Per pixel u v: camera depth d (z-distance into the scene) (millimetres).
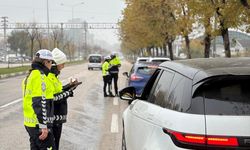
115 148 8758
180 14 27375
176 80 4414
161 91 4816
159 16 32625
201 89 3844
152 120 4406
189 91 3896
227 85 3857
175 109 3986
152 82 5750
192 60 4848
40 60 6078
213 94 3807
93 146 8969
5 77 37906
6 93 22156
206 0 18516
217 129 3514
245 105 3689
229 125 3518
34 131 5949
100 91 22859
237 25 18109
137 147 4852
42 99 5844
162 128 3988
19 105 16703
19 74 42625
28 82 5875
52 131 6586
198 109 3717
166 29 33094
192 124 3607
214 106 3709
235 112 3643
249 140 3451
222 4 17719
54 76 6750
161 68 5422
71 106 16047
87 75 40531
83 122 12125
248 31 18297
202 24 21469
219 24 19406
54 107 6941
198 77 3906
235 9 16891
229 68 3984
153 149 4016
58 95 6789
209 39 24609
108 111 14531
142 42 47250
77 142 9367
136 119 5219
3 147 8859
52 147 6199
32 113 5898
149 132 4375
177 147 3652
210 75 3812
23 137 9945
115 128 11094
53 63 6797
